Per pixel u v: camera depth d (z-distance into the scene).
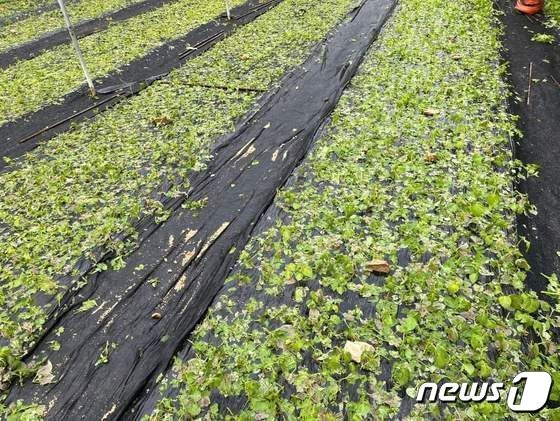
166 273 3.96
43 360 3.30
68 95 7.53
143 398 3.04
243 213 4.54
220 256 4.07
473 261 3.65
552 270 3.71
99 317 3.61
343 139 5.44
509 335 3.12
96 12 12.16
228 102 6.80
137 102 7.08
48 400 3.06
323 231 4.12
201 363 3.13
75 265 4.07
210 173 5.22
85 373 3.21
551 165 4.92
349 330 3.20
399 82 6.64
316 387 2.86
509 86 6.45
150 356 3.28
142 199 4.86
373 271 3.65
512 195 4.36
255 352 3.14
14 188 5.26
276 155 5.40
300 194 4.65
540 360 2.96
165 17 11.26
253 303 3.53
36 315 3.63
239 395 2.90
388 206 4.34
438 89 6.31
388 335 3.14
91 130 6.38
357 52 7.93
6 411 2.99
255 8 11.37
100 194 5.00
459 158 4.86
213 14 11.18
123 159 5.55
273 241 4.14
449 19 8.84
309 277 3.65
